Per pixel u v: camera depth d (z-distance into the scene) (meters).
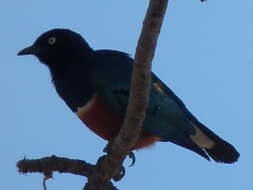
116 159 9.99
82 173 10.54
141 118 9.17
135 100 8.91
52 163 10.55
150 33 8.15
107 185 10.41
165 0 7.97
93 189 10.37
